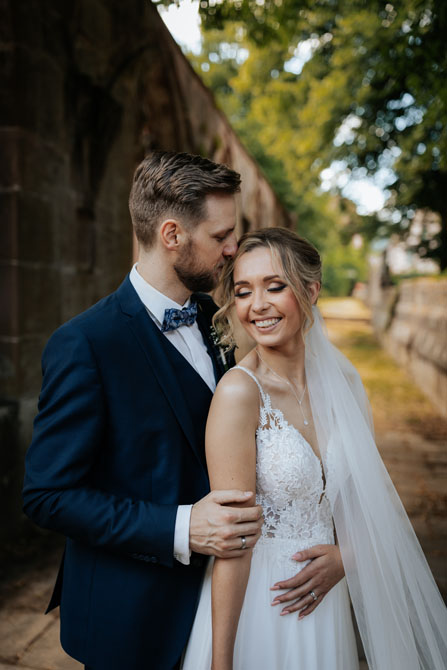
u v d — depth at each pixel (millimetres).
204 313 1676
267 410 1354
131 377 1319
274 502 1369
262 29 5035
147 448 1319
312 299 1422
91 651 1331
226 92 19016
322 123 11469
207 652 1330
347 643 1486
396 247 16984
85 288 4363
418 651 1454
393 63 5590
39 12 3584
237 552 1219
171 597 1352
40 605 2777
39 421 1288
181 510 1241
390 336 13438
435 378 7832
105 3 4406
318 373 1463
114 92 4594
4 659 2355
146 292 1444
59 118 3896
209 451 1309
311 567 1371
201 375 1528
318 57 10344
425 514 4004
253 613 1365
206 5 4344
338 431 1440
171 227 1364
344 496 1431
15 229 3434
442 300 8172
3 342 3490
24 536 3527
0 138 3422
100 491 1272
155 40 5043
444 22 4926
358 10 7375
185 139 6305
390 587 1406
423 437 6195
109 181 4613
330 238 25391
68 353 1276
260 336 1382
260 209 11219
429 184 12352
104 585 1342
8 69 3391
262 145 19078
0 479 3328
